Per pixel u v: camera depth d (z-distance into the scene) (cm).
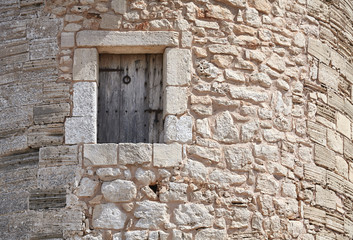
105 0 977
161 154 934
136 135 967
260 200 949
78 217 920
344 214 1052
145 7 974
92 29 970
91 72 961
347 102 1105
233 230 930
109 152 933
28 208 940
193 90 959
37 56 983
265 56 997
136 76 980
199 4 983
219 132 954
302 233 974
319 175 1010
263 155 965
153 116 970
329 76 1062
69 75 966
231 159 949
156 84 978
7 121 982
